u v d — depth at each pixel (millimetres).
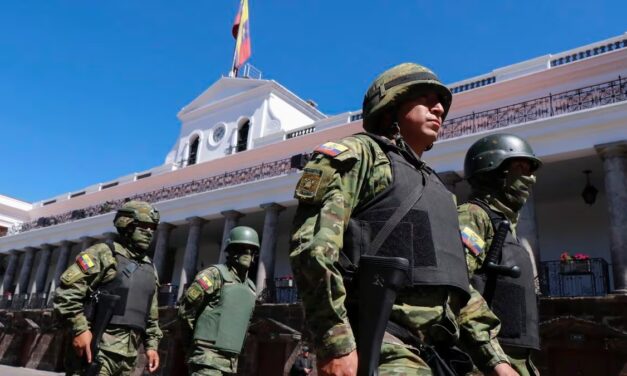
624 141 13422
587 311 12648
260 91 30266
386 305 1696
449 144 16250
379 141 2115
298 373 16719
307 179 1914
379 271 1736
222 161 26906
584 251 17734
